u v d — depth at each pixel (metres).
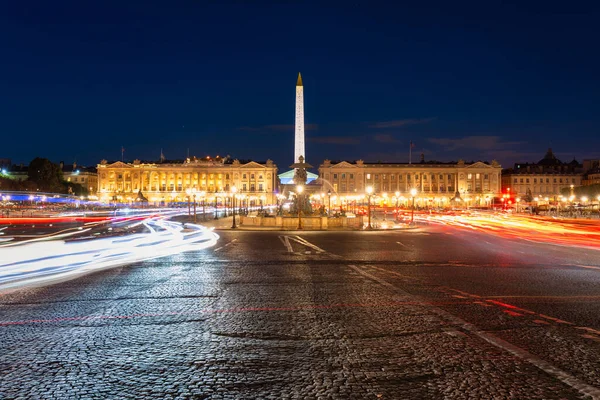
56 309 12.40
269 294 14.45
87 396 7.04
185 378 7.68
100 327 10.62
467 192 185.25
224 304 13.03
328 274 18.59
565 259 24.09
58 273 18.73
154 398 6.97
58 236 38.66
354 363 8.33
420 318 11.43
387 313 11.95
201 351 8.97
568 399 6.92
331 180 185.12
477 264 21.91
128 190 189.38
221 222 64.38
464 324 10.87
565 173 190.25
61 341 9.57
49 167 149.50
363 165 185.38
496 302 13.28
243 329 10.47
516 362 8.38
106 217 81.38
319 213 59.62
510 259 24.02
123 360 8.49
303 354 8.79
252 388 7.29
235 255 25.36
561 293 14.62
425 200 185.00
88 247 29.47
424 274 18.66
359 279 17.36
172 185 190.50
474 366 8.19
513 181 188.88
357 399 6.90
